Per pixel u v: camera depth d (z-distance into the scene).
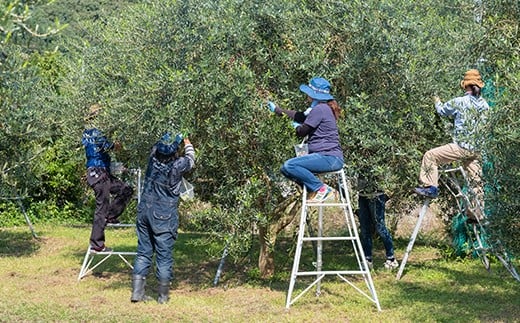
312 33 8.06
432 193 8.72
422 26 8.18
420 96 8.16
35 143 11.08
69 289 8.85
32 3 5.80
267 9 8.00
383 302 8.06
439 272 9.76
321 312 7.62
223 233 8.34
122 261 10.91
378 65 7.98
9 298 8.23
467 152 8.43
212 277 9.71
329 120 7.72
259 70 8.29
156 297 8.52
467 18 9.33
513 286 8.83
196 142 8.46
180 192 8.30
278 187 8.40
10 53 6.83
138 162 9.56
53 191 16.98
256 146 8.18
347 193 7.81
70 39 10.45
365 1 7.80
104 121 8.58
